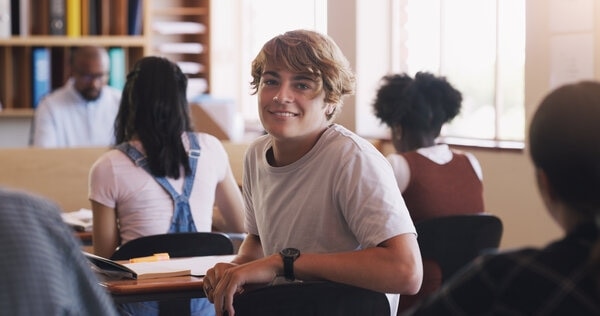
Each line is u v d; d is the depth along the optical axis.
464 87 5.04
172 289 2.36
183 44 7.41
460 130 5.06
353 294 2.18
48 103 5.85
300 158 2.38
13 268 1.25
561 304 1.22
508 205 4.54
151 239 2.99
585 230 1.27
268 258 2.26
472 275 1.31
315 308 2.17
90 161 4.70
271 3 7.22
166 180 3.24
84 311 1.34
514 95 4.69
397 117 3.55
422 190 3.39
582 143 1.26
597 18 4.02
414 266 2.17
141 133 3.22
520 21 4.62
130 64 6.62
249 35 7.65
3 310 1.24
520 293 1.25
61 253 1.31
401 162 3.40
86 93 5.84
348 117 5.70
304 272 2.22
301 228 2.36
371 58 5.61
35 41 6.24
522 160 4.42
